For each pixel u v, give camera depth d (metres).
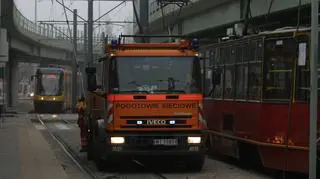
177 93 13.92
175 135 13.83
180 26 32.88
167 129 13.81
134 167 15.47
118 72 13.95
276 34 12.99
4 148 19.86
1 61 32.28
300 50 10.90
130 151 13.73
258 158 14.99
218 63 16.80
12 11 43.62
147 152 13.74
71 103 59.88
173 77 14.04
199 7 27.52
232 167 15.41
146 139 13.76
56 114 51.22
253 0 22.62
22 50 63.72
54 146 21.61
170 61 14.12
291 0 19.59
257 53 13.68
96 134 14.95
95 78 15.15
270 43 13.14
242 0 23.67
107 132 13.88
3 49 32.25
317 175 12.61
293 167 12.59
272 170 14.72
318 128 12.04
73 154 18.98
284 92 12.78
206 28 28.73
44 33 67.00
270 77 13.10
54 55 75.94
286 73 12.76
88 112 17.12
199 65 14.20
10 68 74.50
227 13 25.80
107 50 14.38
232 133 15.28
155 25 35.12
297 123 12.52
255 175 13.84
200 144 13.93
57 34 71.06
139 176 13.80
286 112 12.71
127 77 13.95
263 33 13.34
